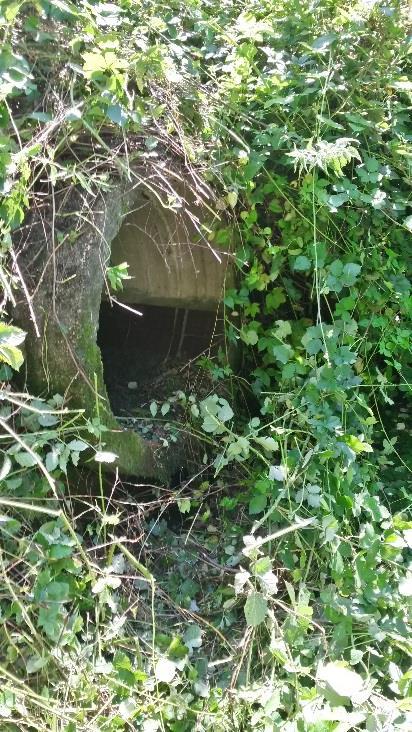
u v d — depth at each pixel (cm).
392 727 169
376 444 284
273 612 205
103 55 192
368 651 201
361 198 236
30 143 191
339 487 216
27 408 182
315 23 260
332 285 231
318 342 228
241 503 246
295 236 253
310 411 227
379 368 290
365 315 258
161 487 240
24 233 199
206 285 259
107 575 192
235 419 266
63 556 183
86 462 209
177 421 259
